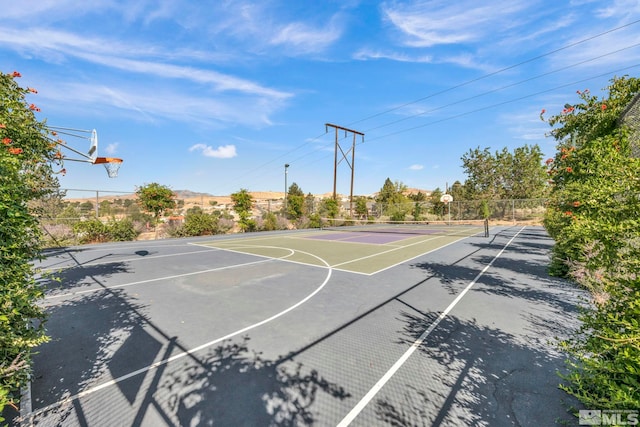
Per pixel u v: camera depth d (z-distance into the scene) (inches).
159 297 244.5
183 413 103.7
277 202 1234.0
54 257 454.0
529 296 239.9
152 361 140.6
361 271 344.5
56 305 225.1
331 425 97.8
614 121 243.6
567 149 273.6
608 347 84.9
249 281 297.4
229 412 104.0
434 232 929.5
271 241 685.9
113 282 295.7
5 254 94.4
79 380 125.0
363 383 121.6
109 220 711.1
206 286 278.7
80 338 166.7
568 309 207.6
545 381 120.7
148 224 800.9
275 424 98.2
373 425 97.7
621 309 87.9
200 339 164.2
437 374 127.9
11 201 96.2
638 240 87.1
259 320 191.8
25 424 97.8
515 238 708.0
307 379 124.6
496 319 190.7
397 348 152.2
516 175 1393.9
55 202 628.1
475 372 128.8
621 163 97.3
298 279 305.3
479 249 523.8
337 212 1331.2
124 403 109.4
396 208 1481.3
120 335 170.4
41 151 200.4
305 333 171.5
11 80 176.2
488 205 1325.0
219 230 893.2
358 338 164.2
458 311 206.4
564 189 278.4
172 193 882.8
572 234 125.0
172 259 432.8
